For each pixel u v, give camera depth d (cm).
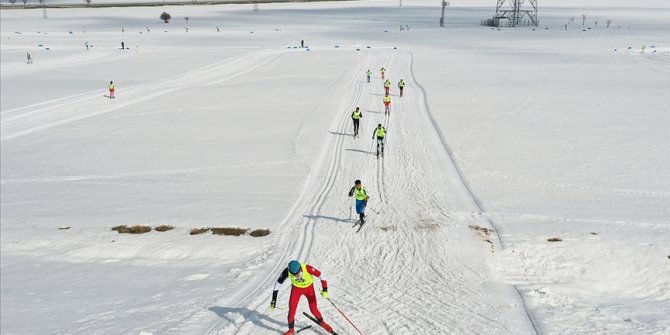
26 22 14725
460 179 2139
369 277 1308
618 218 1672
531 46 7562
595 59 5962
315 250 1507
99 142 2980
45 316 1158
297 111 3559
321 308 1109
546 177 2134
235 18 15375
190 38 9819
